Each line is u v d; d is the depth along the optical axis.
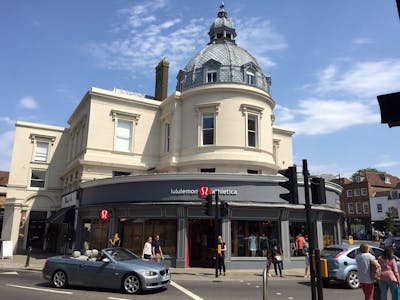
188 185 19.09
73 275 11.90
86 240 22.48
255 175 19.41
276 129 33.66
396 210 54.12
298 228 20.50
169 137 26.36
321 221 21.09
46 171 31.45
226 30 29.16
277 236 19.42
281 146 33.94
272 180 19.59
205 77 24.80
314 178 8.41
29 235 29.83
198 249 19.39
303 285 13.43
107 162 24.73
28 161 30.84
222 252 16.23
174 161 23.81
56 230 28.91
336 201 23.47
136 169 25.81
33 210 30.42
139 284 11.06
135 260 12.19
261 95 24.41
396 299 8.14
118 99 26.25
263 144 24.06
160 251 17.47
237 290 12.07
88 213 22.41
